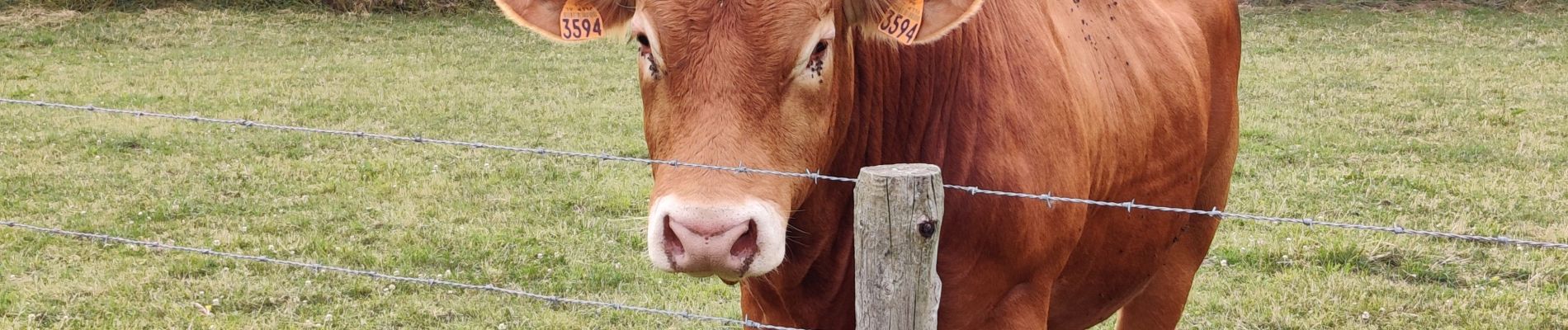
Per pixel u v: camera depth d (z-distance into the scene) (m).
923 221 2.38
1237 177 8.73
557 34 2.93
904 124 3.14
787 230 3.15
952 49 3.09
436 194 8.05
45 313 5.75
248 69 13.85
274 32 16.92
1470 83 13.44
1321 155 9.48
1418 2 21.06
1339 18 19.61
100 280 6.19
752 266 2.46
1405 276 6.50
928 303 2.46
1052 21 3.50
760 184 2.49
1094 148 3.47
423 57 15.08
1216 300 6.12
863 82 3.04
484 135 10.24
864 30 2.86
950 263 3.10
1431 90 12.95
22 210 7.45
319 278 6.33
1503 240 2.44
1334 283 6.31
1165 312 4.69
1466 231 7.27
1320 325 5.86
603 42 16.38
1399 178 8.65
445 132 10.38
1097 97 3.55
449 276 6.47
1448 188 8.40
